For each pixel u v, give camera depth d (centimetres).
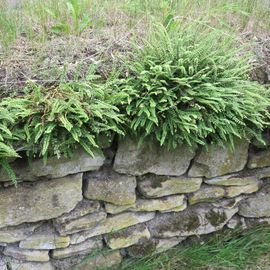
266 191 241
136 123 190
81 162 196
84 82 192
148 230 226
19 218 197
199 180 224
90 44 219
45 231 206
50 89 190
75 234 211
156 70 194
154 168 212
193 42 213
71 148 190
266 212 246
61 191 199
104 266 224
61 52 212
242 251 238
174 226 229
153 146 205
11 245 204
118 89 194
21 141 180
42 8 236
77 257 218
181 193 224
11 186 191
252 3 274
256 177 236
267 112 208
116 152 203
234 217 243
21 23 230
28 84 190
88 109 182
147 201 220
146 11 244
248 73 222
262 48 238
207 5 260
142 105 189
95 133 191
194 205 233
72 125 177
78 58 210
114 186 208
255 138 223
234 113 204
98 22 239
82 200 206
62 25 226
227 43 222
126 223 220
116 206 213
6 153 171
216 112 199
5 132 175
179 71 199
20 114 176
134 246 225
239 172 231
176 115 194
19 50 212
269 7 272
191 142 208
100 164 201
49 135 176
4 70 198
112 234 219
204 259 233
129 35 230
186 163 215
